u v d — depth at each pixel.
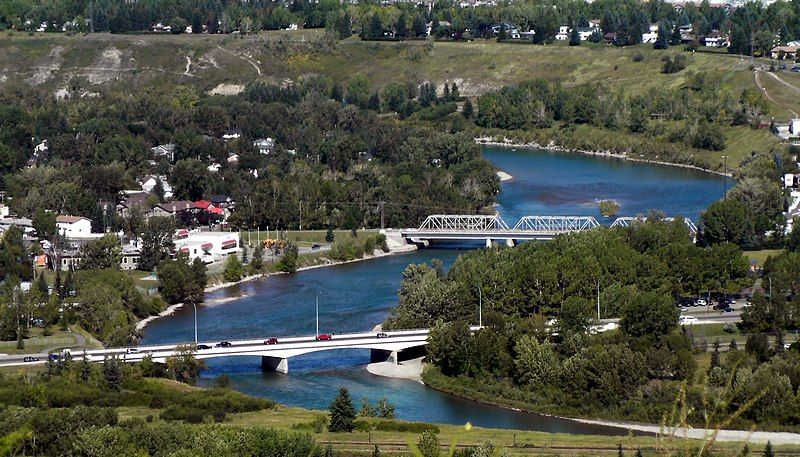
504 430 151.88
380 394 175.25
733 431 149.38
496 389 173.62
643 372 168.25
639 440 146.12
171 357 181.25
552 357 174.50
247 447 133.25
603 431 158.50
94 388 165.88
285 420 154.38
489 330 183.38
